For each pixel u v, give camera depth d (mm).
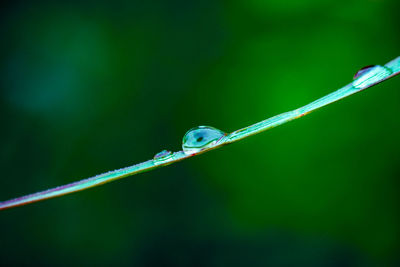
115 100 329
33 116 322
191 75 331
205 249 302
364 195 281
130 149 316
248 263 291
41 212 301
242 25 326
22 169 307
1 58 339
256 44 317
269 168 307
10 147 312
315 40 299
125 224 305
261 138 311
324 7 302
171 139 318
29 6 357
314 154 295
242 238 302
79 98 330
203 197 316
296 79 298
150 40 344
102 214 305
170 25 349
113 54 343
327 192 290
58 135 317
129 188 314
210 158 322
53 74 337
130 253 299
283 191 300
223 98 316
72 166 311
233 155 316
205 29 337
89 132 318
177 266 299
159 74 334
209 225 308
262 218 301
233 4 331
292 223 297
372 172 281
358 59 287
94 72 337
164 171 320
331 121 292
